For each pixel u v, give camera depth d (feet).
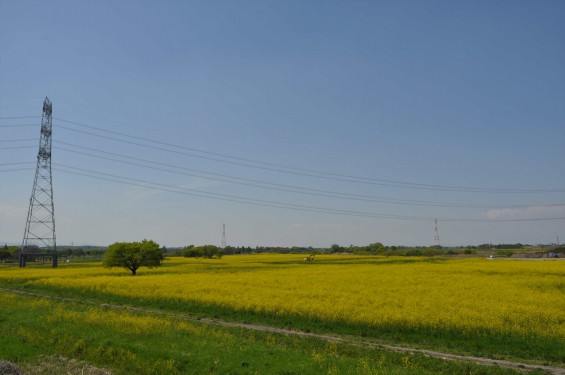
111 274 198.70
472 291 116.26
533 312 84.02
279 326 83.35
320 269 209.77
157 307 107.96
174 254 460.14
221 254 390.01
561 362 57.88
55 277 174.81
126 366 55.26
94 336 66.95
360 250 506.48
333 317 84.23
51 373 53.16
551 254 379.96
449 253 433.89
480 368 52.85
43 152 282.15
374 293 113.50
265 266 247.50
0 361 52.85
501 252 433.07
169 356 55.36
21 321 82.17
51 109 287.89
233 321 88.99
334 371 48.91
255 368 50.52
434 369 53.36
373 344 68.18
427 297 105.19
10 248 450.30
